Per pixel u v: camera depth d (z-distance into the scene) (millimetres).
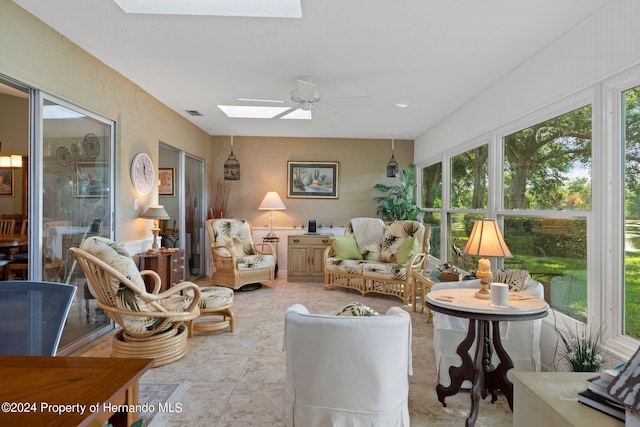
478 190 4066
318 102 3658
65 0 2203
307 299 4758
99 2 2213
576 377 1383
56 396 957
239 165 6254
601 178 2215
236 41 2693
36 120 2535
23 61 2352
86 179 3113
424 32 2521
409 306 4477
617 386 1079
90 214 3170
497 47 2725
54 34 2605
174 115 4750
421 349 3131
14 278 3174
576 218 2480
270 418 2072
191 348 3092
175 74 3383
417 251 4809
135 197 3811
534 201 2996
